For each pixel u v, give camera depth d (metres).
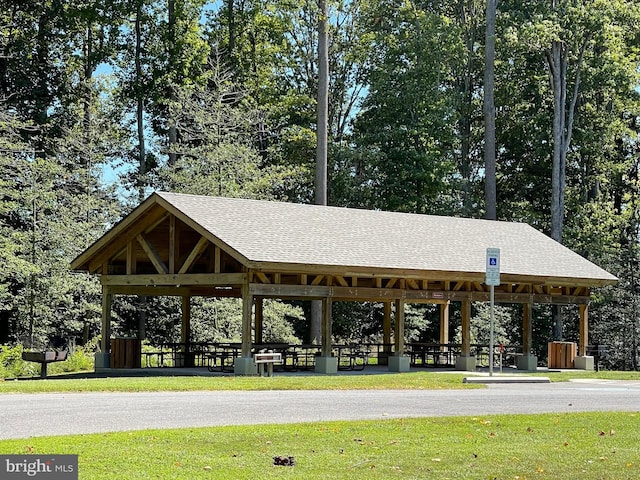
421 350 32.09
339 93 50.91
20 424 12.63
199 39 45.91
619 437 12.52
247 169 37.66
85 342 36.00
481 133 52.62
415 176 44.00
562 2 44.34
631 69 45.50
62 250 32.09
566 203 48.69
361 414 14.66
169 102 41.59
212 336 34.62
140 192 39.88
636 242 47.19
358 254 24.59
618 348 40.59
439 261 26.00
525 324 28.61
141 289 27.52
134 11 44.19
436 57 45.59
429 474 9.84
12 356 28.03
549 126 47.81
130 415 13.81
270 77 50.28
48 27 43.94
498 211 50.69
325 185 37.72
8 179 33.00
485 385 21.61
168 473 9.50
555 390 20.94
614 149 51.16
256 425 12.78
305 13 49.53
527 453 11.12
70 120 43.75
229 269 25.16
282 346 24.64
